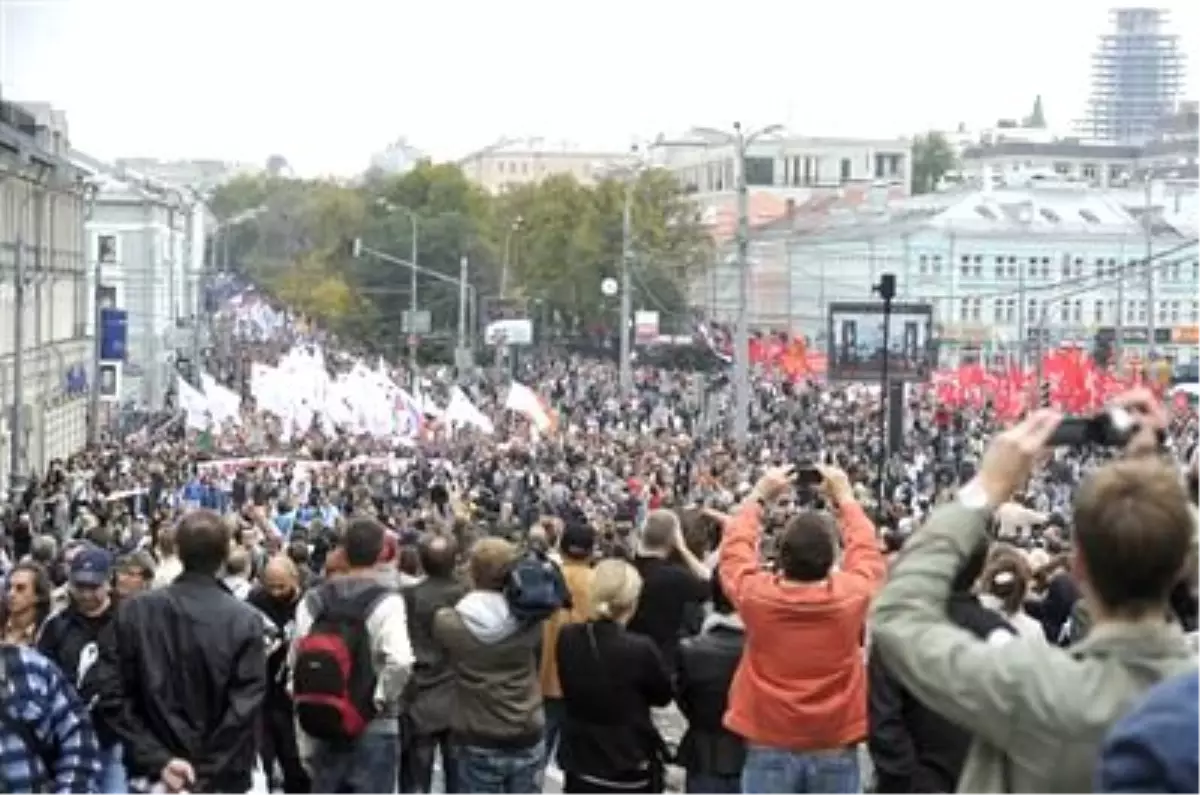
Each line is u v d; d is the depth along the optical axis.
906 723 10.54
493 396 114.88
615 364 142.00
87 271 117.00
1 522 41.56
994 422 74.69
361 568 12.72
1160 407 5.84
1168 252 91.25
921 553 5.71
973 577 9.38
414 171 166.38
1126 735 4.74
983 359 127.38
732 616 12.66
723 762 12.64
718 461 55.22
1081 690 5.38
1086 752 5.37
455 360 143.12
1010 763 5.57
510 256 159.25
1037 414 5.81
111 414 101.62
